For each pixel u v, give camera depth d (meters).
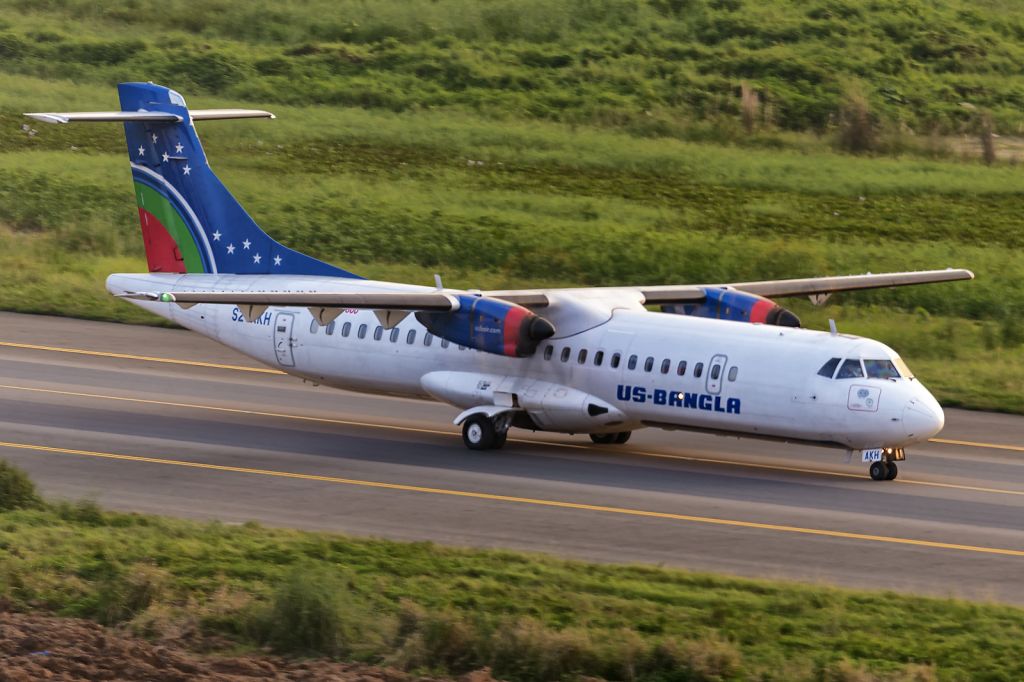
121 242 197.00
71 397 116.50
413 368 109.62
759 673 55.59
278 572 68.69
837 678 54.75
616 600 65.19
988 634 61.75
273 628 59.78
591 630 60.28
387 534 79.75
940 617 64.56
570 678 55.53
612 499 89.44
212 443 102.94
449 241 197.75
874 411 94.00
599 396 103.31
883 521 85.50
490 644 57.50
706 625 62.03
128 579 64.88
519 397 104.31
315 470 95.56
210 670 55.25
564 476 95.94
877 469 96.94
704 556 76.50
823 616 63.91
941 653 58.91
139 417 110.62
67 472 92.62
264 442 104.00
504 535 80.00
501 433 104.31
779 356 97.75
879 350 97.00
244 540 75.19
